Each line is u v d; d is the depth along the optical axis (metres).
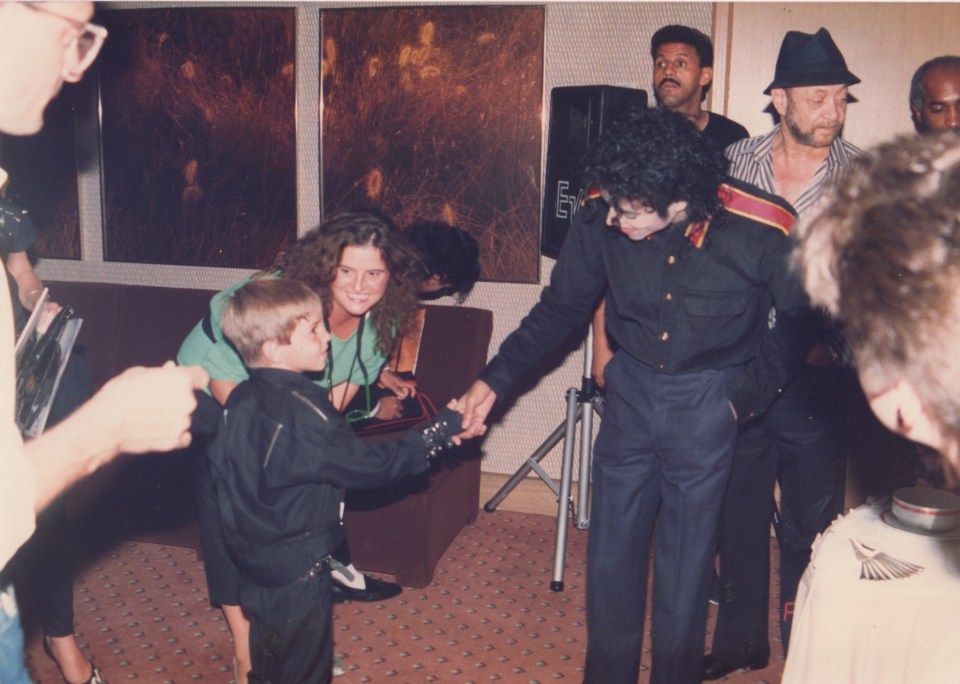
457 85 3.72
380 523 3.22
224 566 2.47
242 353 2.15
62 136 4.13
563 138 3.28
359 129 3.84
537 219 3.74
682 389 2.19
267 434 2.08
